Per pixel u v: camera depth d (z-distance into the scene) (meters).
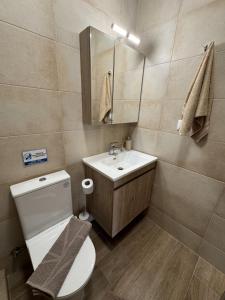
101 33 1.12
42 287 0.74
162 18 1.27
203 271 1.26
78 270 0.83
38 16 0.90
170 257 1.36
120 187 1.23
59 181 1.11
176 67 1.25
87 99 1.24
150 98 1.51
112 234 1.37
